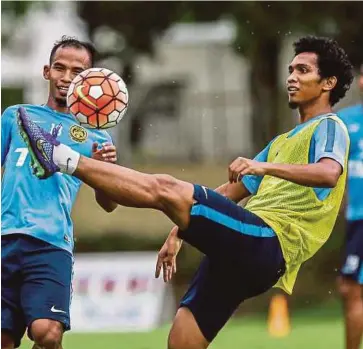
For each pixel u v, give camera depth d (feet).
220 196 60.59
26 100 205.77
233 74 277.03
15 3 195.21
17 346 65.05
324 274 187.32
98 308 131.64
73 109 63.46
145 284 132.87
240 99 276.00
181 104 276.21
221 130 277.03
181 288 186.19
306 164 60.49
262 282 63.10
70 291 64.03
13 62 205.05
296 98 66.33
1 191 65.36
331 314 157.89
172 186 58.70
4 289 63.82
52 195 64.85
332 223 64.54
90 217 222.69
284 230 62.64
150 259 133.90
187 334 63.57
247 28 186.50
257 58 195.52
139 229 219.20
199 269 64.69
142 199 57.72
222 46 270.67
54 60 67.82
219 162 269.03
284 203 63.67
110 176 57.26
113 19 197.67
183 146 272.72
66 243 64.85
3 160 67.00
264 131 202.90
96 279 132.46
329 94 66.54
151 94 273.13
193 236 60.23
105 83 63.36
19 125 58.03
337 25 183.11
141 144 261.65
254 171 58.95
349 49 184.85
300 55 66.49
